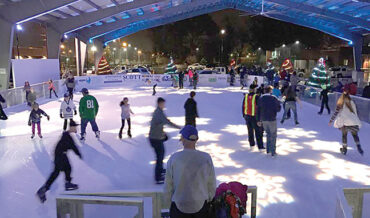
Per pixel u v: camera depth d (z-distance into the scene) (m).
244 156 6.99
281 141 8.32
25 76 19.67
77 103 16.80
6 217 4.30
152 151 7.46
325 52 53.38
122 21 30.64
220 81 26.95
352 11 23.66
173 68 31.84
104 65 32.50
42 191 4.69
